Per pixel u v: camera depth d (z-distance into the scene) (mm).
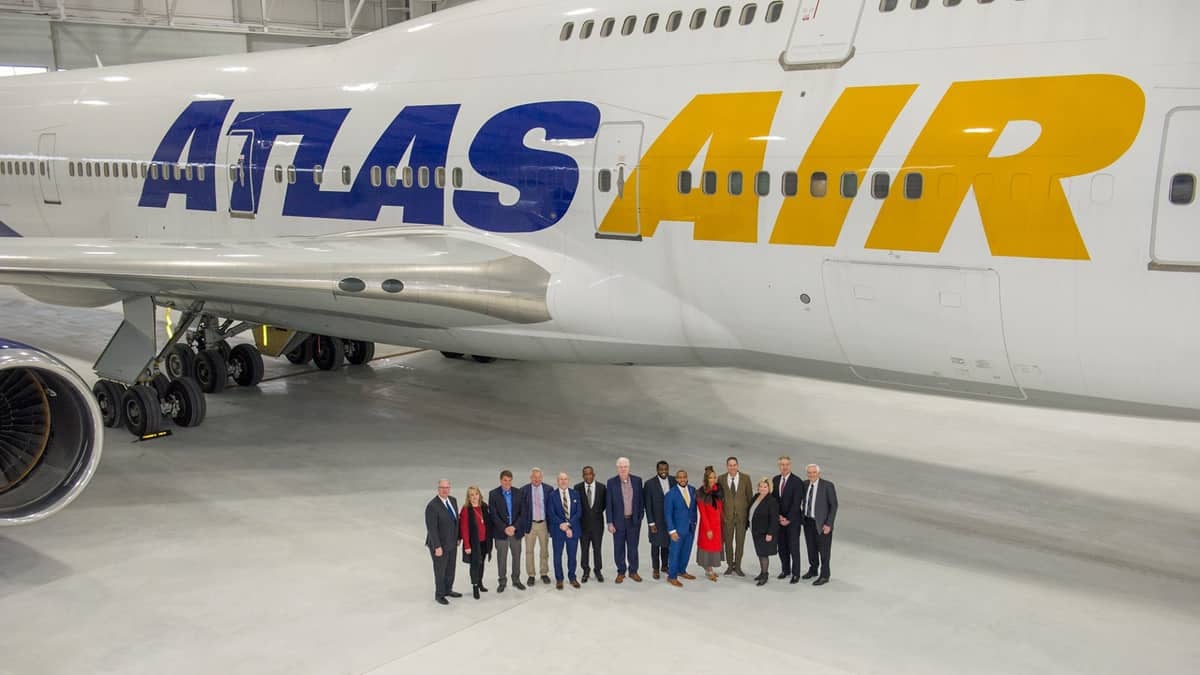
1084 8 7574
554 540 8281
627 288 10039
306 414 13289
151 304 11781
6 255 9977
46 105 16016
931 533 9414
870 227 8391
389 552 9008
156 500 10250
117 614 7879
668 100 9586
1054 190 7527
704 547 8438
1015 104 7715
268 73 13523
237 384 14750
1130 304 7402
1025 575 8531
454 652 7301
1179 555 8906
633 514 8359
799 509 8320
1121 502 10133
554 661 7188
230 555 8945
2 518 8289
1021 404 8648
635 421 13023
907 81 8234
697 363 10375
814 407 13641
